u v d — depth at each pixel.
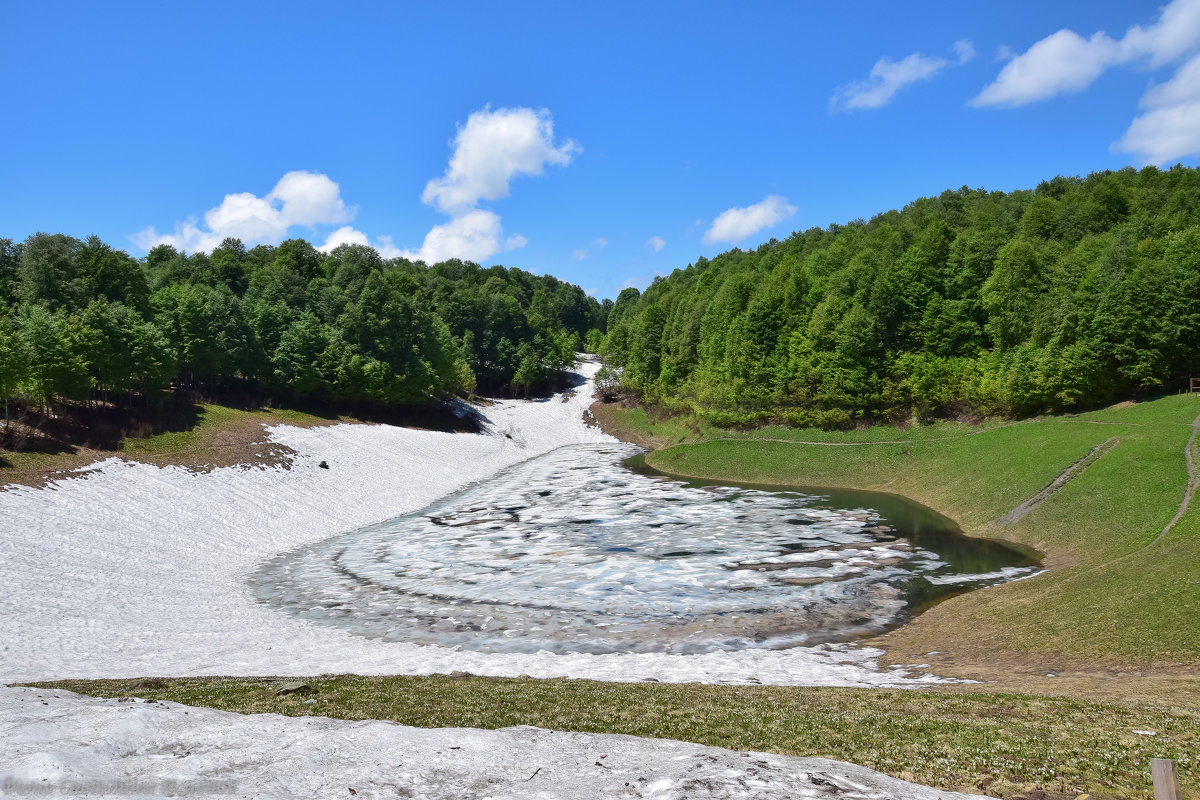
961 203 134.50
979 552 41.66
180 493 50.66
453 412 111.25
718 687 21.03
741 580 37.25
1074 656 23.81
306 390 90.00
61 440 52.97
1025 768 12.84
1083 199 94.44
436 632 30.53
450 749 12.89
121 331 64.88
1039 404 65.12
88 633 28.17
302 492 58.34
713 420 92.75
